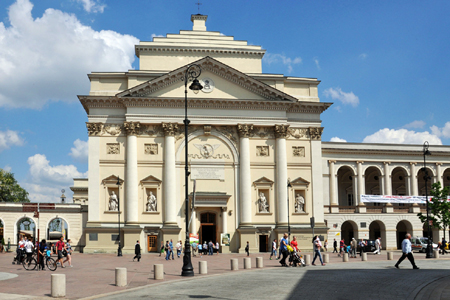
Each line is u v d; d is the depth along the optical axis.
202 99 67.88
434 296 21.02
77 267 41.34
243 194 67.75
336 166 83.31
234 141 69.31
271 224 68.25
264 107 69.62
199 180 67.94
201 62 68.69
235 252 67.12
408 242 36.03
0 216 67.31
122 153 67.19
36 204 67.94
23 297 22.42
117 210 65.81
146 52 71.19
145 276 32.50
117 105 67.88
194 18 76.44
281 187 68.56
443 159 87.69
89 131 67.00
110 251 64.81
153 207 66.50
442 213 74.19
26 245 39.12
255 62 73.38
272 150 69.69
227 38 73.75
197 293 23.31
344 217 79.12
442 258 50.88
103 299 22.02
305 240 68.25
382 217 80.62
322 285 25.42
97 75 68.75
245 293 22.97
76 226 68.19
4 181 117.38
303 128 71.19
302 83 72.88
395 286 24.84
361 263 43.22
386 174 84.75
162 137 67.94
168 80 67.75
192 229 66.19
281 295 22.05
